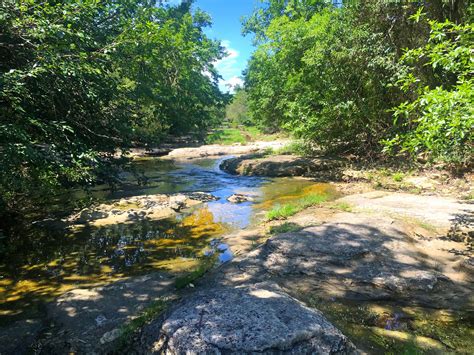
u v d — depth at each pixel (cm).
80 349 339
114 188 908
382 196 889
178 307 340
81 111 742
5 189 714
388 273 456
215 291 365
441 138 487
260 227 716
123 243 662
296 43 1420
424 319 374
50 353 338
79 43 652
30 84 605
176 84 1216
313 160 1445
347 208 767
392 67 1130
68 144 630
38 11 576
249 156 1759
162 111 1073
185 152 2306
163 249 627
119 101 832
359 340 335
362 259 495
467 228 600
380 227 597
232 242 638
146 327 337
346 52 1248
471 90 417
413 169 1123
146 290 459
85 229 745
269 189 1146
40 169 624
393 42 1248
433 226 623
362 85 1360
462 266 474
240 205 937
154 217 826
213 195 1060
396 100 1303
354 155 1506
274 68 1588
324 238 554
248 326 292
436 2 1105
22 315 414
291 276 471
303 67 1393
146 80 1018
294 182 1241
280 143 2633
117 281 492
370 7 1258
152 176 1480
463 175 999
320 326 301
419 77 1147
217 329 290
